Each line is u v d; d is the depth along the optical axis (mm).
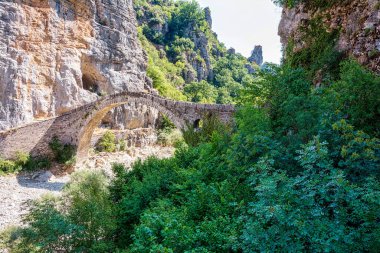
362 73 7805
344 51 12992
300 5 18250
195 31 107750
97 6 42750
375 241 4777
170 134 49750
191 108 24219
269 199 5543
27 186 25641
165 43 99062
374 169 5898
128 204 10992
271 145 7535
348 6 13906
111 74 43531
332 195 5223
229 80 106750
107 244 9625
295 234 5117
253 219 6285
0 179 26438
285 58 19359
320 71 13766
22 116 31062
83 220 9797
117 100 30141
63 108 35812
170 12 109188
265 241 5191
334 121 7125
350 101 7688
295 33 17969
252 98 9953
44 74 34094
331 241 4898
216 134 12633
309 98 7895
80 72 38594
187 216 7723
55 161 32781
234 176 8742
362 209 4945
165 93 64812
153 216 7473
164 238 6555
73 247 9359
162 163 14102
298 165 7023
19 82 30969
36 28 33688
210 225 6746
